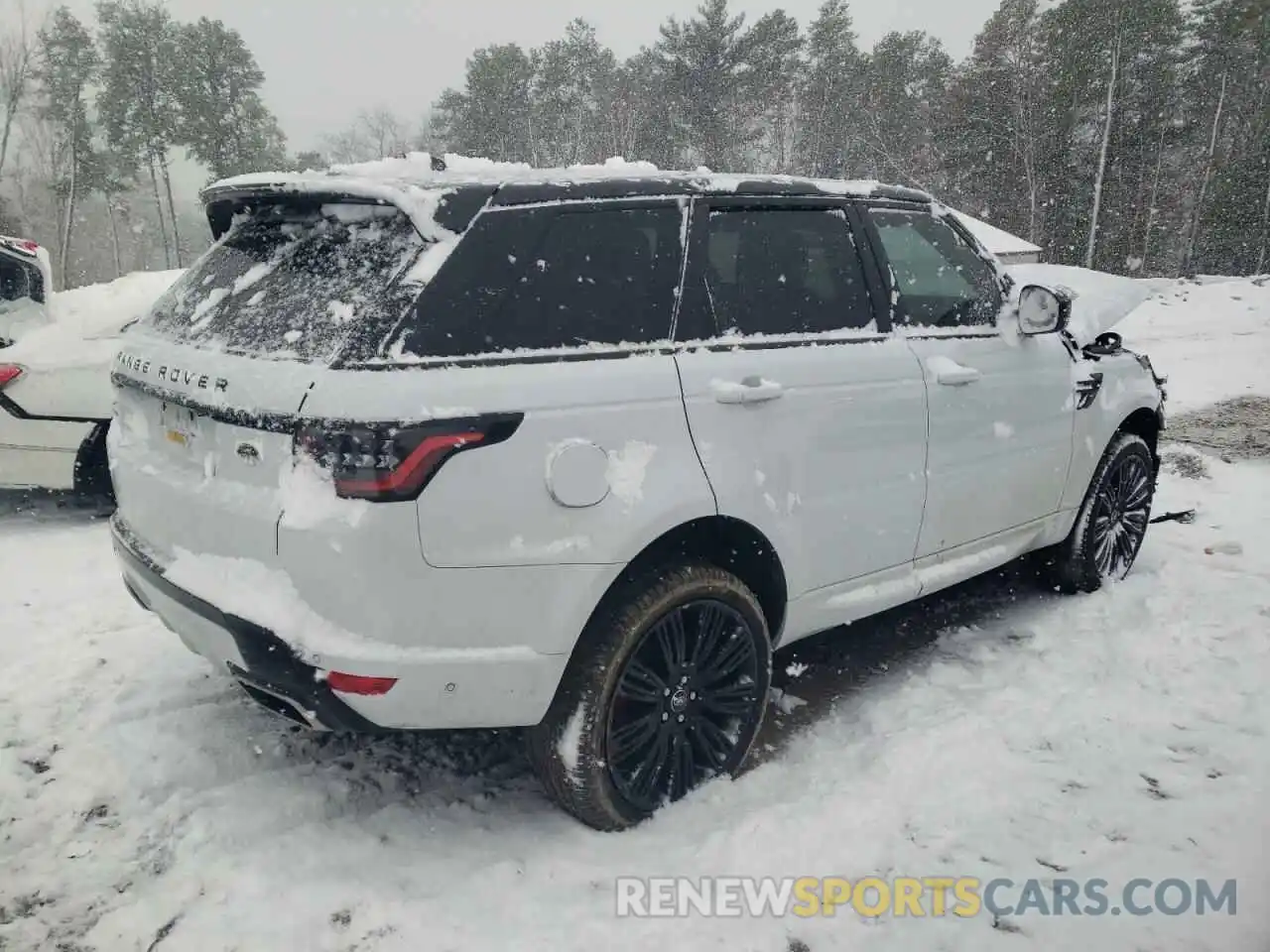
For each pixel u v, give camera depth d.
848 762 3.15
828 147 52.44
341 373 2.26
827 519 3.08
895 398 3.24
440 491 2.27
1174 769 3.06
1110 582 4.64
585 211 2.65
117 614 4.28
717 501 2.71
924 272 3.61
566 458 2.42
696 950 2.31
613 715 2.64
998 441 3.70
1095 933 2.38
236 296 2.75
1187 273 47.78
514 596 2.39
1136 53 40.50
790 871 2.60
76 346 5.49
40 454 5.41
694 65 45.75
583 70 51.62
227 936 2.33
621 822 2.75
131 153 45.16
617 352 2.62
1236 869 2.59
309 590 2.29
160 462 2.77
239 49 45.72
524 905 2.45
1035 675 3.73
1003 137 42.91
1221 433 8.59
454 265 2.40
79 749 3.14
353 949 2.29
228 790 2.93
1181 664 3.77
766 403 2.86
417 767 3.12
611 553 2.50
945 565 3.65
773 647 3.13
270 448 2.34
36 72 45.72
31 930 2.36
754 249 3.03
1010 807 2.87
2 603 4.38
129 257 67.44
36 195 54.34
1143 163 46.06
